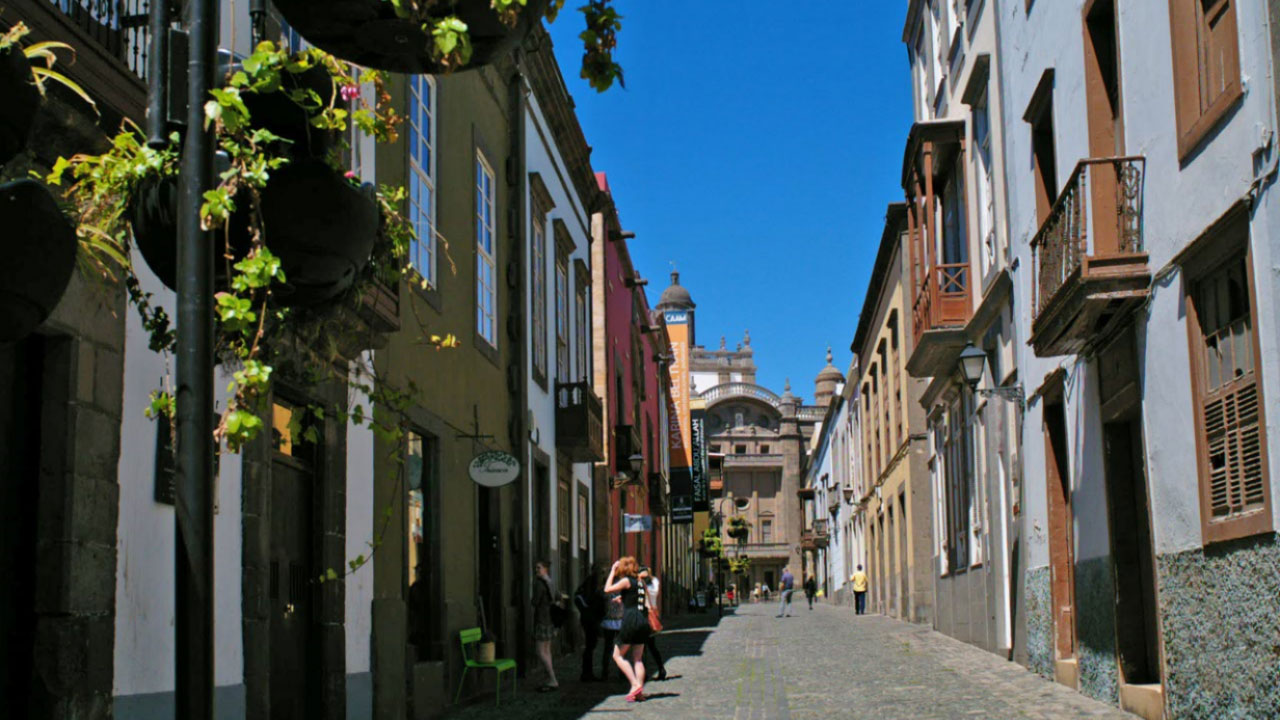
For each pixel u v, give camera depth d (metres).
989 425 17.89
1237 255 8.62
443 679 13.45
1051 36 13.22
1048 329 11.98
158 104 3.41
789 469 104.19
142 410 7.13
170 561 7.40
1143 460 10.75
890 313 34.75
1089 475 12.50
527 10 3.64
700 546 78.25
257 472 8.70
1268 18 7.82
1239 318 8.67
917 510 31.08
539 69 20.52
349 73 5.14
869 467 45.56
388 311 9.59
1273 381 7.96
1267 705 8.08
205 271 3.28
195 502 3.12
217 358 4.31
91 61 6.23
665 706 13.18
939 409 23.91
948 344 19.05
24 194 3.13
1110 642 11.86
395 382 12.11
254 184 3.91
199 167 3.34
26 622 6.26
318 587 10.20
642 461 30.06
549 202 21.47
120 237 4.58
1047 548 14.34
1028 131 14.46
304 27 3.71
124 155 4.36
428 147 13.95
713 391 105.62
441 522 13.80
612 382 30.36
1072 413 13.06
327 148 4.62
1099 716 10.96
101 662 6.53
